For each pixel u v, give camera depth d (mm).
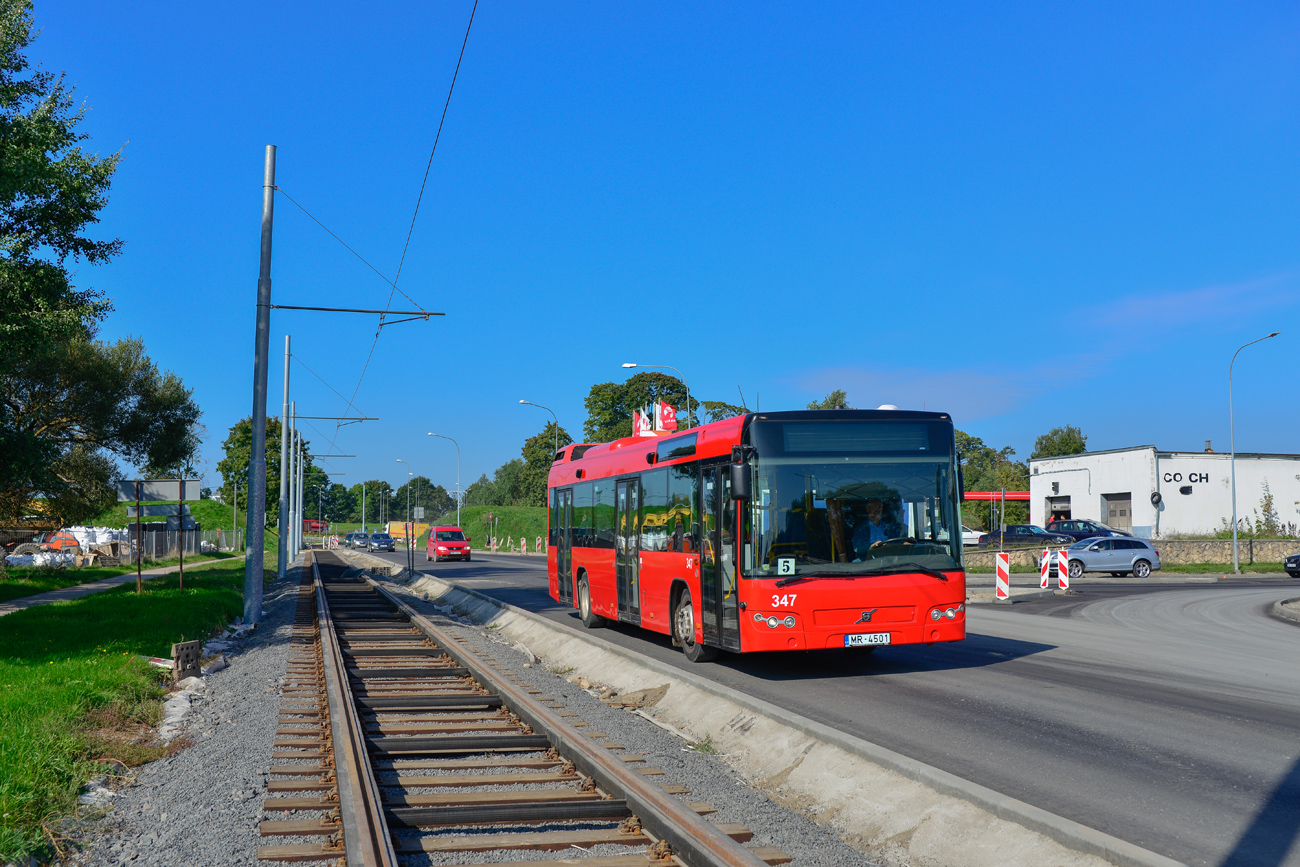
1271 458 51094
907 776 6160
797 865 5184
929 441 11148
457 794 6391
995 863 5078
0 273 16469
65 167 17672
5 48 17422
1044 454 77125
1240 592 28906
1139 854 4531
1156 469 49375
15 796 5859
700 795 6461
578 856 5297
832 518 10742
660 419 28844
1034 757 7242
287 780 6691
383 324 21688
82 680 10188
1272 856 5070
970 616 20453
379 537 83625
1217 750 7445
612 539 16031
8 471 18609
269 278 20250
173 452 36969
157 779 6945
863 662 12688
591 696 10781
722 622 11312
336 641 14812
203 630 16750
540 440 105688
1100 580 35625
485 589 29031
